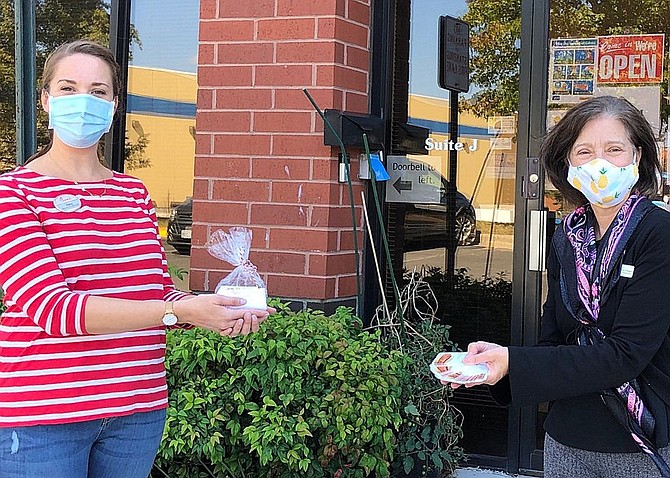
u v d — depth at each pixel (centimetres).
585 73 394
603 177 194
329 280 373
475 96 404
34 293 190
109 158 428
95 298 192
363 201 393
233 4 381
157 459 320
